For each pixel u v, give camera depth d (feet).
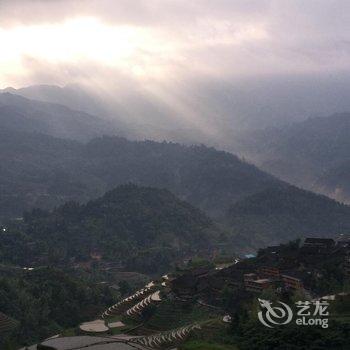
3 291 480.23
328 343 287.07
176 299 460.55
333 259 456.45
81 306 524.93
